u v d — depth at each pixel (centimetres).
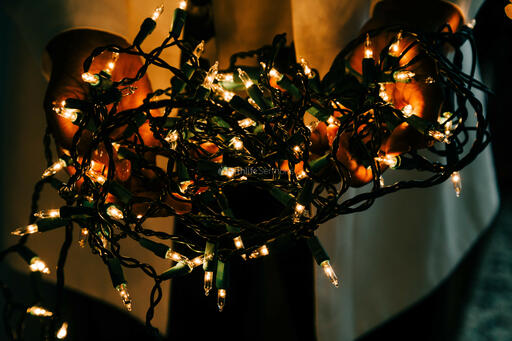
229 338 107
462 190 102
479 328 135
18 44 96
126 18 76
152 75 79
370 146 63
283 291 108
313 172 63
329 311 93
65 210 60
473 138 97
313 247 63
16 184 97
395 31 66
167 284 96
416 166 64
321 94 65
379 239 100
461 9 74
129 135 63
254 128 64
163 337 98
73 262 97
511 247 163
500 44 175
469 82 64
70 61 70
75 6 72
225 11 76
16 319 104
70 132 67
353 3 75
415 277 102
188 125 63
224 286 62
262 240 62
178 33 63
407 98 68
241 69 64
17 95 97
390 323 123
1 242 97
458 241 104
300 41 77
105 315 117
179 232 89
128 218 61
